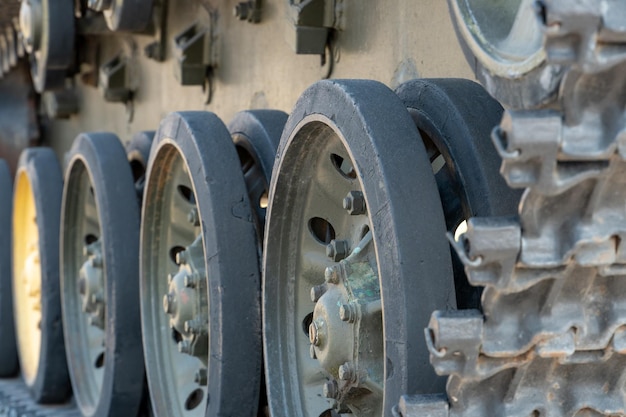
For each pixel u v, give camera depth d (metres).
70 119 10.67
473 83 4.42
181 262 6.00
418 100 4.48
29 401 8.95
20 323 9.66
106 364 7.03
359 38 5.31
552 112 3.05
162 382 6.54
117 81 8.69
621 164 3.14
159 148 6.10
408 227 3.79
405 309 3.71
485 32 3.56
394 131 3.97
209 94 7.26
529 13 3.42
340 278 4.38
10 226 9.82
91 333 8.21
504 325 3.38
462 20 3.60
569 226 3.23
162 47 7.86
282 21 6.12
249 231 5.39
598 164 3.13
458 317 3.32
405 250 3.75
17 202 9.62
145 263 6.62
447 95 4.32
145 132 7.67
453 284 3.78
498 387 3.56
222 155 5.51
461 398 3.52
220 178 5.44
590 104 3.07
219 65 7.08
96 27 8.47
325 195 4.83
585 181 3.17
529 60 3.20
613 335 3.43
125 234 6.94
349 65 5.42
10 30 10.15
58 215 8.53
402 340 3.72
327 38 5.55
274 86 6.31
